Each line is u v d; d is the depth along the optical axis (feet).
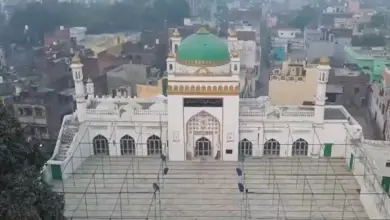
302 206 116.16
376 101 217.77
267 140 140.67
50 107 180.65
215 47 133.90
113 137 142.41
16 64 304.91
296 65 182.29
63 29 363.15
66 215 112.78
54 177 129.80
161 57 289.74
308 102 173.27
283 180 128.36
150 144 143.64
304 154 142.41
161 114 141.18
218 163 137.90
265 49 367.04
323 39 345.92
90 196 121.90
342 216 109.40
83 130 141.18
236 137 136.46
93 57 250.57
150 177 130.93
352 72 242.58
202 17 553.23
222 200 119.03
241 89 210.18
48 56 267.18
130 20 460.96
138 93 185.06
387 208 103.14
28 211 82.84
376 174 116.47
